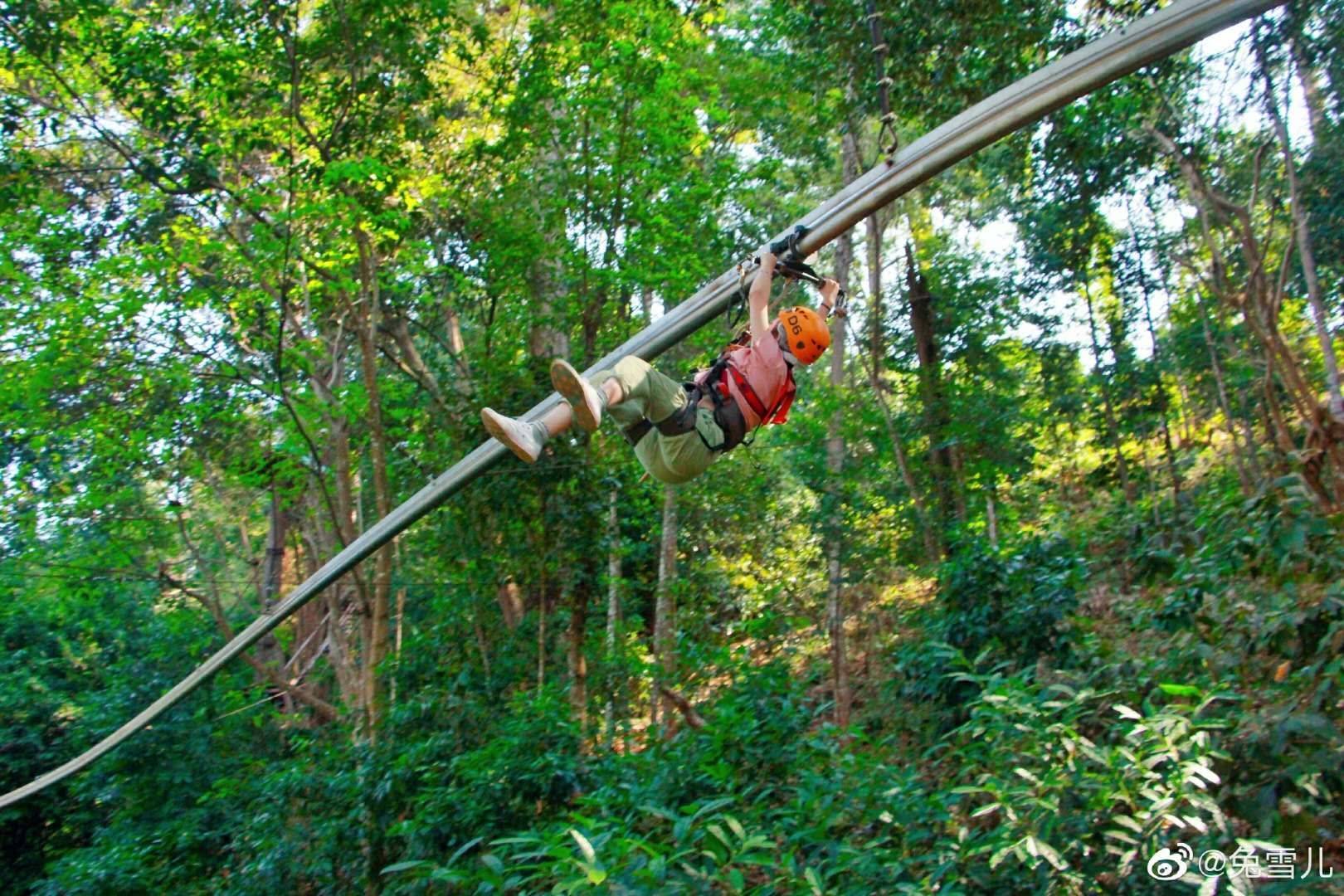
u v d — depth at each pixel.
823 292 4.59
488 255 15.11
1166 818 4.60
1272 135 14.73
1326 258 16.38
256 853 11.09
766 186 18.66
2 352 12.44
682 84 13.86
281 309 11.91
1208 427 22.16
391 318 16.02
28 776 16.73
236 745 16.80
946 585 9.77
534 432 3.71
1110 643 8.83
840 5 12.64
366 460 16.17
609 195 14.05
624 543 14.41
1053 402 20.84
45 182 13.68
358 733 11.55
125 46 11.66
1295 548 5.90
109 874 13.52
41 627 17.70
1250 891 4.29
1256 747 5.33
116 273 12.30
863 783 5.72
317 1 13.94
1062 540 10.00
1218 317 18.28
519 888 5.52
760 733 7.29
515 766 8.34
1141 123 14.77
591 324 14.25
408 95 12.88
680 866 4.61
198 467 14.84
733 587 17.59
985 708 5.89
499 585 12.93
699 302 4.75
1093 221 18.17
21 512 13.91
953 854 4.97
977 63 12.13
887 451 17.86
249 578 22.50
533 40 14.38
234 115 12.96
